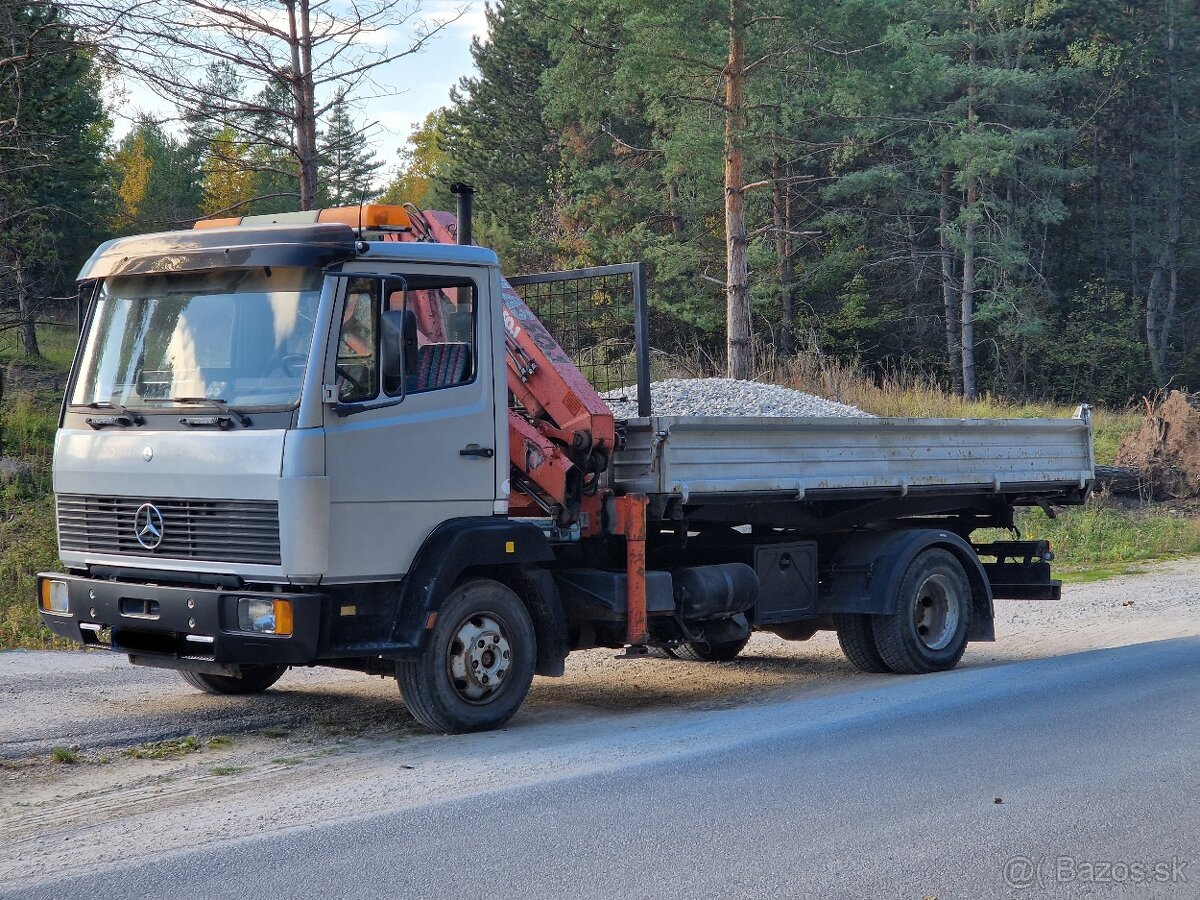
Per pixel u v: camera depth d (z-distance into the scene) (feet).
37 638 38.06
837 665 36.06
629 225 129.80
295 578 22.48
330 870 16.30
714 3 82.28
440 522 24.66
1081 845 17.08
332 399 22.80
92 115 77.05
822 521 33.27
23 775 22.21
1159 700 27.14
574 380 27.68
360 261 23.47
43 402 76.84
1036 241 157.79
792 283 136.15
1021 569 38.06
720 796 19.72
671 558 30.53
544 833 17.84
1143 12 166.40
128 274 24.81
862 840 17.35
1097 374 147.84
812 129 126.52
